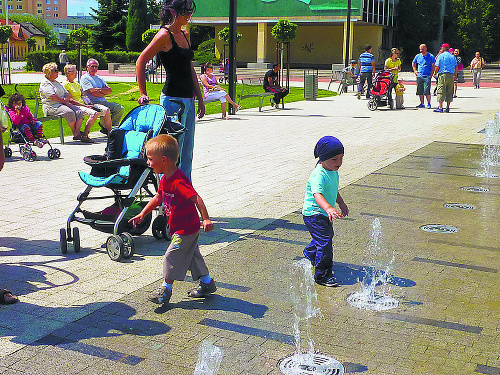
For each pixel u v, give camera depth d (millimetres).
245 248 5855
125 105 22375
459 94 26891
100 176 6020
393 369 3570
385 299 4641
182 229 4465
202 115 6879
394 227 6629
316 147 4996
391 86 19453
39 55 54250
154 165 4445
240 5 49500
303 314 4340
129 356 3727
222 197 7906
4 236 6184
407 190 8406
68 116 12352
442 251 5816
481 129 14648
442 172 9656
